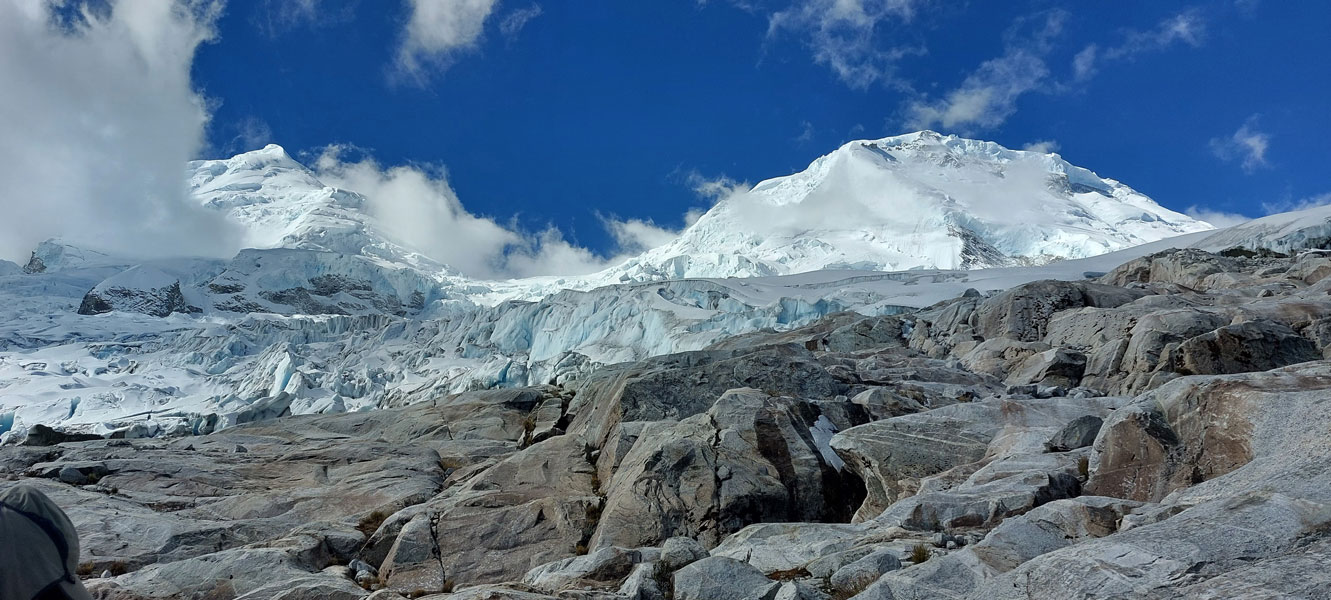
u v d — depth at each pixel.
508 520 15.05
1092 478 12.15
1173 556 6.68
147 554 14.32
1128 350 22.12
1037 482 12.19
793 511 15.57
